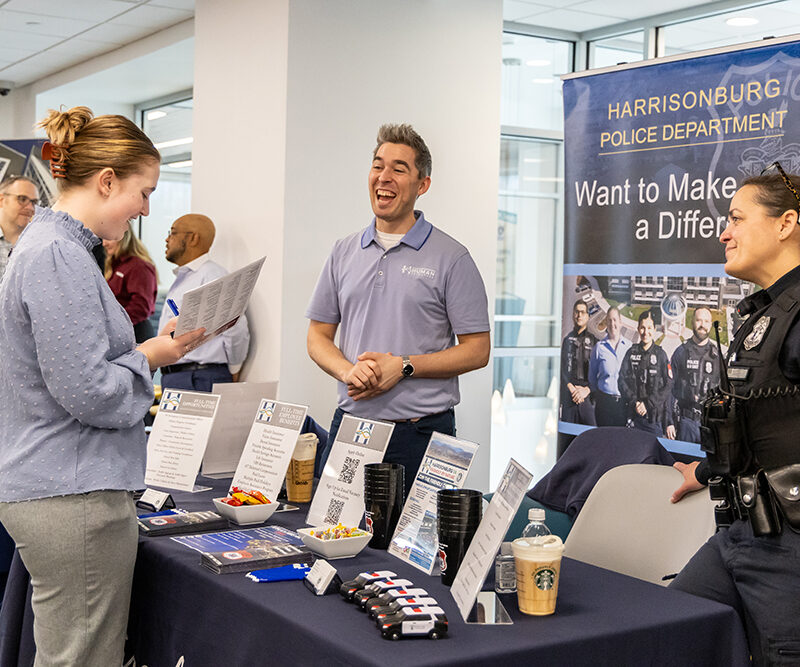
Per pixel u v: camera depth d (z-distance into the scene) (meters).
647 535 2.41
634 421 3.72
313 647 1.54
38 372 1.82
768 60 3.28
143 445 2.00
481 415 5.29
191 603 1.90
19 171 6.14
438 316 2.96
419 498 2.05
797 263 2.08
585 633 1.57
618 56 6.14
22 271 1.78
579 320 3.92
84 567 1.87
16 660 2.17
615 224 3.77
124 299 5.65
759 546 1.96
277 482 2.44
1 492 1.85
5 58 7.80
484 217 5.27
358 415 2.87
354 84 4.79
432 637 1.53
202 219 4.88
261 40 4.77
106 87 8.20
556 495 3.19
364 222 4.89
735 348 2.07
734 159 3.39
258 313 4.80
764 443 1.96
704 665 1.71
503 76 6.16
